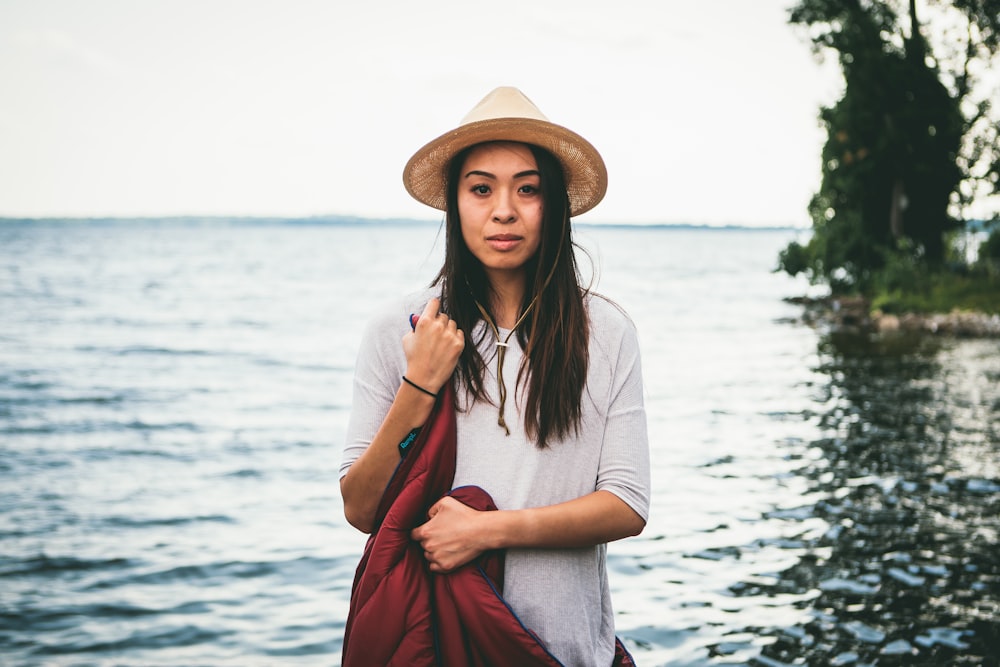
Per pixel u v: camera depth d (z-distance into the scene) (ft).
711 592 20.22
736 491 29.66
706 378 61.82
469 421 5.95
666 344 86.33
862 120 102.01
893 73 100.27
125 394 57.88
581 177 6.20
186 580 22.12
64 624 19.38
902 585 20.38
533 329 5.95
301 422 47.19
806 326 103.35
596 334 6.12
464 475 5.90
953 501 27.81
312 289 175.83
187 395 57.36
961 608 18.92
